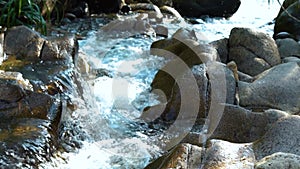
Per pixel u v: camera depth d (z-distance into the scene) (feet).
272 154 9.13
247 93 14.70
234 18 30.83
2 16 17.99
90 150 11.58
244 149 9.70
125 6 26.86
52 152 10.61
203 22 28.86
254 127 12.65
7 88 11.46
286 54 19.20
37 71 13.52
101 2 26.11
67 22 23.38
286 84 15.12
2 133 10.40
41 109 11.36
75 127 12.11
